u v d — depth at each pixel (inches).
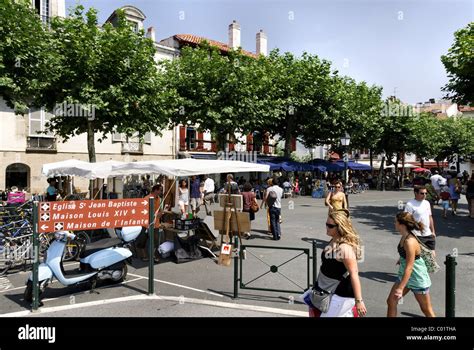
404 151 1528.1
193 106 800.3
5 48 392.5
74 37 531.8
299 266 308.3
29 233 309.1
